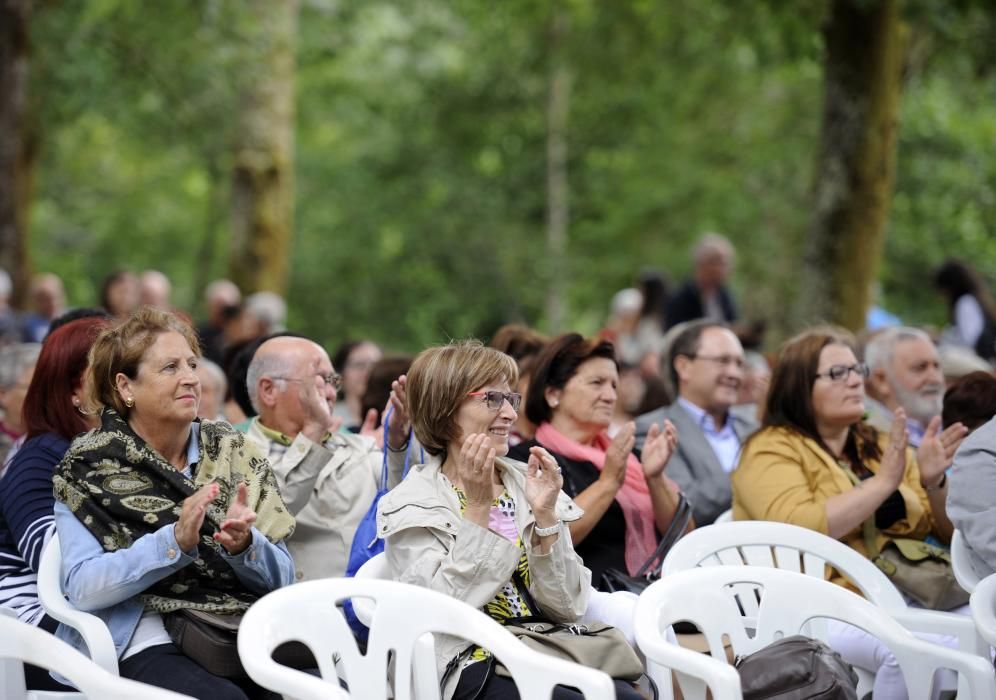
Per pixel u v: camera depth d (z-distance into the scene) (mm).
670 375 9648
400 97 41156
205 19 21406
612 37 27250
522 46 38656
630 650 5590
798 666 5219
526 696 5020
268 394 7281
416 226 40000
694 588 5660
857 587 7281
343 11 30312
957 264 14914
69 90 21656
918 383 9383
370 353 10805
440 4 37281
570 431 7980
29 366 8203
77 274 41938
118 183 39906
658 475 7484
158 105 24594
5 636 4926
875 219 16156
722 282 16672
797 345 7828
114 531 5715
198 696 5453
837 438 7957
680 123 34625
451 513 5773
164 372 5918
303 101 38781
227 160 25734
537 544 5758
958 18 16422
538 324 40281
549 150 39844
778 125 31281
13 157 19781
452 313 39625
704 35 25156
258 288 24297
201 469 6098
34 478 6258
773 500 7457
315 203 42094
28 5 19594
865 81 15922
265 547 5848
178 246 42781
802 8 16891
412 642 5211
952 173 28016
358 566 6410
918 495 8031
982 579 6059
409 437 6664
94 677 4777
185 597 5801
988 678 5648
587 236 38156
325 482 7453
